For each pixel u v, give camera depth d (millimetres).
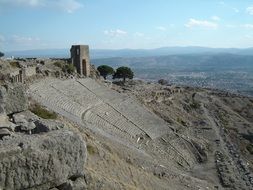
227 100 175750
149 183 53000
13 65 83500
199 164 94312
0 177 14930
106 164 47844
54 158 16703
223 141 117000
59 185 17109
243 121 149375
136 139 89312
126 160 59531
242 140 121812
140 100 121438
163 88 158250
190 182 68500
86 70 123000
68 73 109438
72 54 120625
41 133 17859
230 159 100312
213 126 132000
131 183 47844
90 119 82938
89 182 27297
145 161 66188
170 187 58094
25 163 15664
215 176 85125
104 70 161750
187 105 147750
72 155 17500
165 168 70938
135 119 101625
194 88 189875
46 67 103375
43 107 60938
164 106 134000
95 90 106375
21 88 27406
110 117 92625
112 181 37406
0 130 20531
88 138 55000
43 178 16297
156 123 106938
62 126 21453
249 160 103188
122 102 107562
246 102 179625
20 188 15531
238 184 80750
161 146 93375
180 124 120062
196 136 115500
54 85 90500
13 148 15516
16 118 25281
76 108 84562
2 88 25938
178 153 94312
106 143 61750
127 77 163500
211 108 157000
